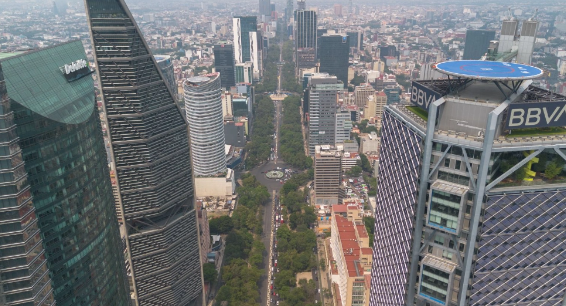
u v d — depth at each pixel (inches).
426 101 6250.0
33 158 7332.7
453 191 5403.5
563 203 5383.9
